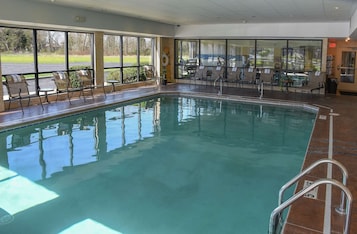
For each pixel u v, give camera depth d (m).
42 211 3.77
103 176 4.83
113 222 3.55
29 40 9.30
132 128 7.59
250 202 4.05
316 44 12.30
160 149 6.12
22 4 8.03
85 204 3.96
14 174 4.86
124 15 11.08
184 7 8.91
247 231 3.41
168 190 4.38
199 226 3.50
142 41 13.93
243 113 9.38
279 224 2.95
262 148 6.23
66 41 10.41
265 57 13.38
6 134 6.84
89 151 5.93
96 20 10.30
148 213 3.76
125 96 11.09
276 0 7.49
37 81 9.59
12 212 3.74
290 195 4.23
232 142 6.61
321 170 4.54
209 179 4.75
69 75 10.48
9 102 8.61
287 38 12.74
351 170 4.54
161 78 14.54
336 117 8.18
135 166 5.24
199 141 6.66
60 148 6.07
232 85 14.01
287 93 12.21
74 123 7.91
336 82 12.77
